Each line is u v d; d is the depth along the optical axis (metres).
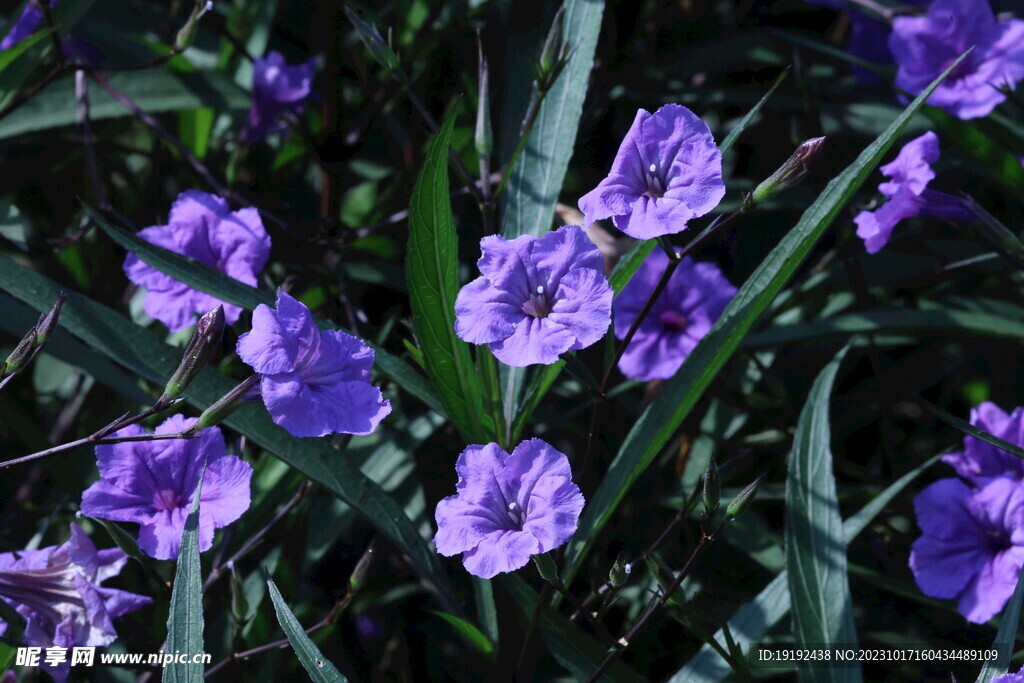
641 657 1.34
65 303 1.22
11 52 1.31
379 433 1.34
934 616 1.36
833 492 1.23
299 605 1.33
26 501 1.35
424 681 1.36
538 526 1.13
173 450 1.19
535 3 1.33
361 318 1.38
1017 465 1.28
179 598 1.12
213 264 1.29
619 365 1.33
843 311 1.40
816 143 1.14
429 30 1.40
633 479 1.21
